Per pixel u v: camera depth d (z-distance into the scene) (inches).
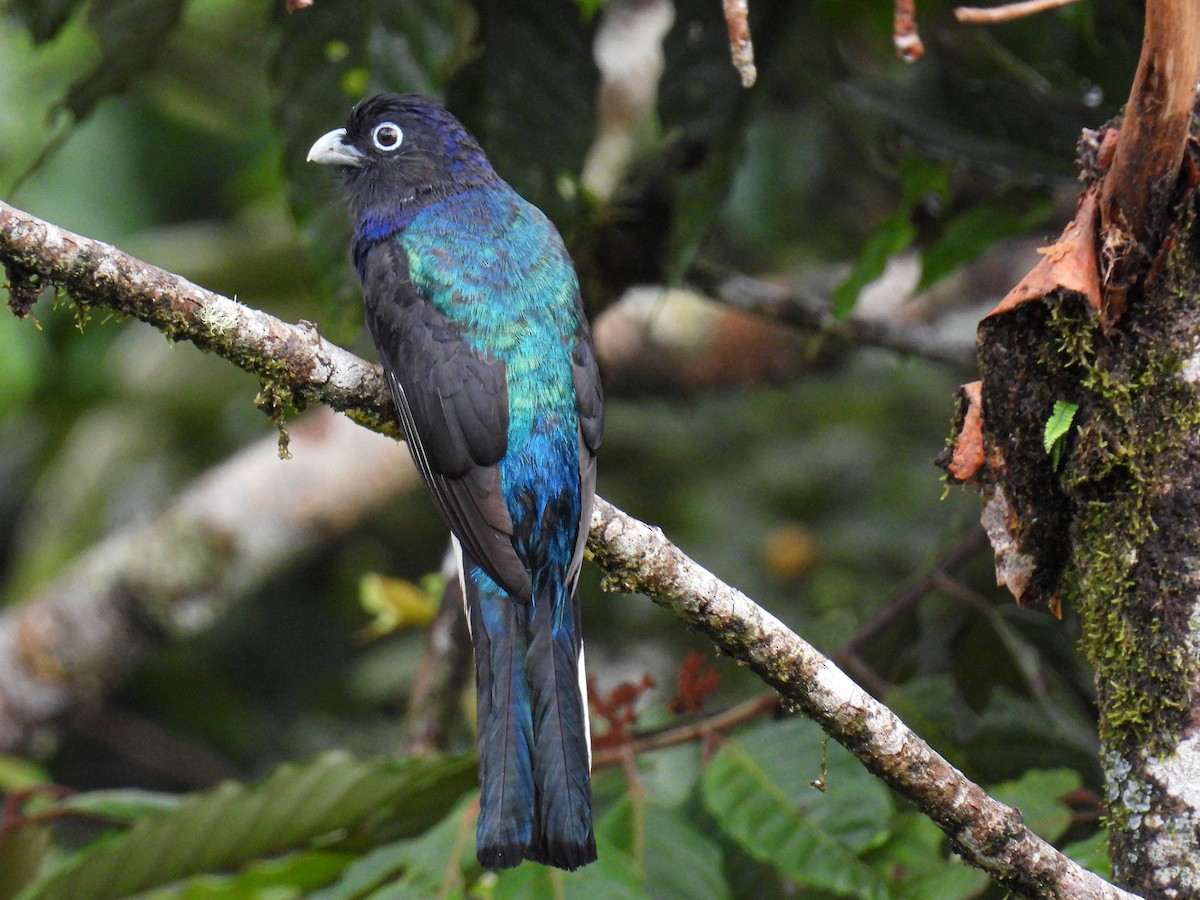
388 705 722.8
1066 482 271.9
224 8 606.9
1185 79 247.8
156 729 702.5
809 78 460.8
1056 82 463.5
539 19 402.9
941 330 615.2
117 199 661.3
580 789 281.0
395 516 712.4
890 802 339.6
